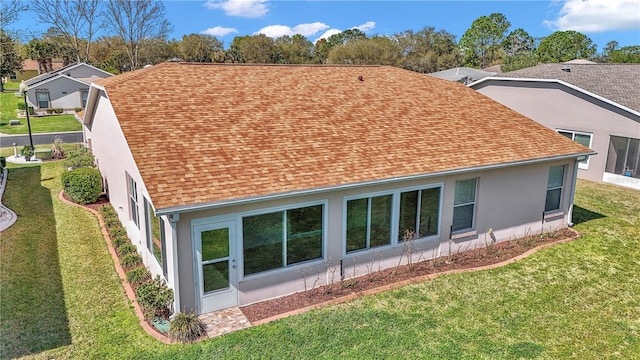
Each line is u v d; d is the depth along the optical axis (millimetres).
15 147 26750
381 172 11039
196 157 10016
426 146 12773
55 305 9648
